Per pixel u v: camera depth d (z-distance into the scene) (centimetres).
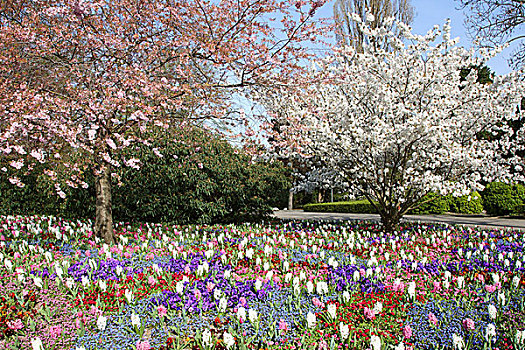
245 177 1179
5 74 584
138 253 649
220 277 500
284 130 794
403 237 853
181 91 675
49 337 373
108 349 353
